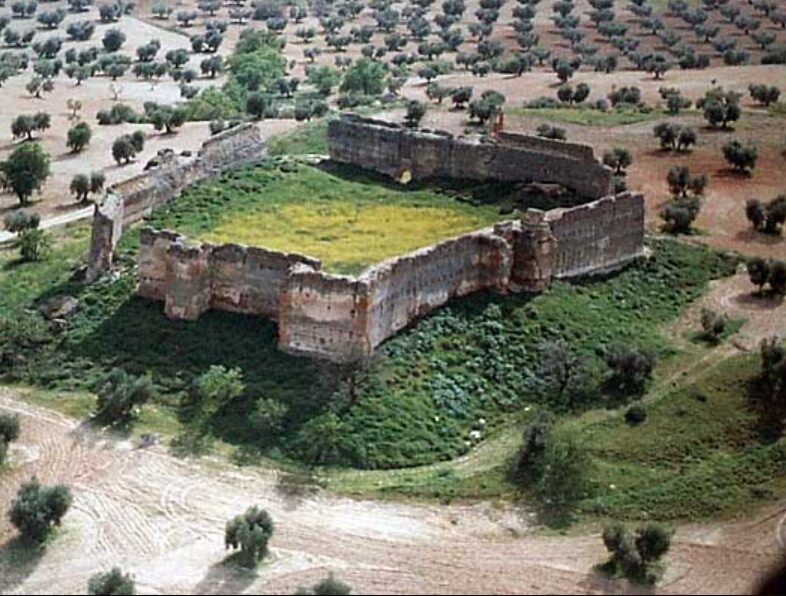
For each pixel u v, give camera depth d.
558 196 112.69
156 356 92.88
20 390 92.00
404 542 74.69
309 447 83.19
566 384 90.19
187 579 70.44
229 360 91.19
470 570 72.00
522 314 95.81
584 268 103.00
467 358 91.44
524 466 81.94
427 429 85.31
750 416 87.25
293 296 89.31
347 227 106.69
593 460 82.69
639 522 77.25
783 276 104.88
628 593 70.00
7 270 108.50
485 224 107.62
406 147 120.75
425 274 93.06
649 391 90.25
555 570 72.19
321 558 72.81
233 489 79.81
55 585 70.00
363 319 87.69
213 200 112.94
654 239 112.94
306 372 88.56
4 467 81.69
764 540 75.44
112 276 101.81
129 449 84.12
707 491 80.00
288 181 118.88
